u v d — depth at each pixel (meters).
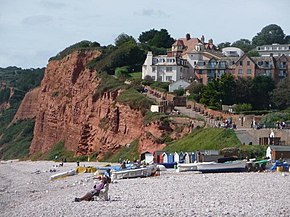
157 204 57.47
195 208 53.34
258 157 114.31
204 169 100.81
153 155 132.25
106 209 55.06
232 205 55.09
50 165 181.25
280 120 151.75
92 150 199.12
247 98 189.50
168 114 164.12
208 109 170.88
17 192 92.31
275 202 57.41
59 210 57.00
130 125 178.75
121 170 99.38
